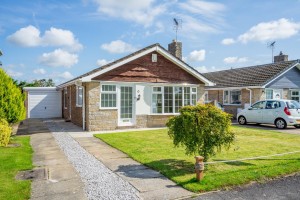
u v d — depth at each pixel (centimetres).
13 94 1277
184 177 620
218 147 714
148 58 1703
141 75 1677
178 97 1808
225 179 595
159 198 511
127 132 1440
